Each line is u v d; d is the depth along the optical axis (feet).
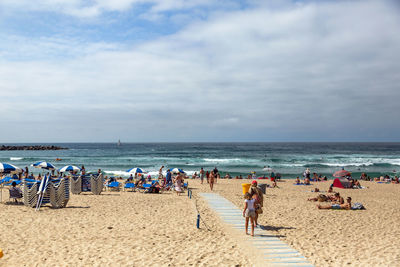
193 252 26.40
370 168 163.94
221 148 465.88
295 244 29.19
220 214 42.22
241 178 114.32
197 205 48.83
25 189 44.14
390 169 158.81
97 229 33.40
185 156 260.21
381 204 55.83
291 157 247.70
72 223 35.76
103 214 41.04
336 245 29.27
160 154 293.23
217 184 88.48
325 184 94.58
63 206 45.55
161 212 43.11
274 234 32.65
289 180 107.45
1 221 35.63
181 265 23.47
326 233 33.73
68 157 239.91
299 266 23.56
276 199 58.49
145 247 27.61
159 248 27.37
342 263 24.32
